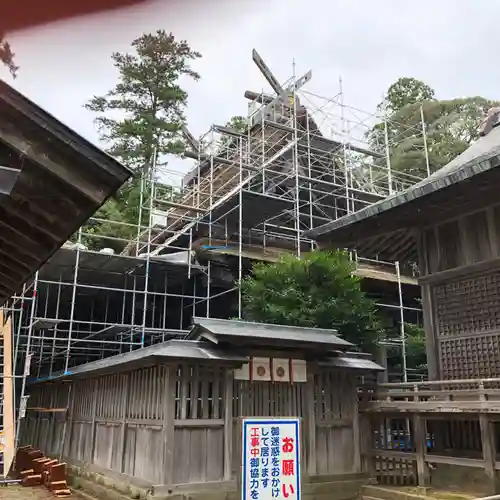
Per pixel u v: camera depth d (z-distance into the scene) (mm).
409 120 35562
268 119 23734
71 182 3498
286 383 10023
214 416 9234
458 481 9703
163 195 25969
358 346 15039
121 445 10438
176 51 30516
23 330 18812
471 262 10516
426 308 11273
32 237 4270
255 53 23266
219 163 22156
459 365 10492
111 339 20500
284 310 14602
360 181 27469
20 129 3318
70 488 11602
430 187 9883
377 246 13375
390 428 11031
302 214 20984
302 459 9711
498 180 9352
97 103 30234
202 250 18578
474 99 35031
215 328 9344
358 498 9891
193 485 8680
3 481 11031
